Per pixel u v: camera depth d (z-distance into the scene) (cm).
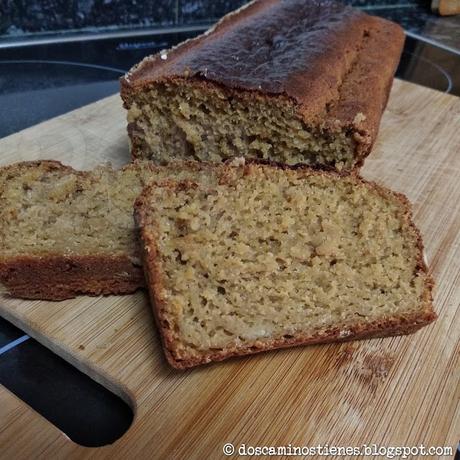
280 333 17
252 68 23
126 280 18
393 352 17
